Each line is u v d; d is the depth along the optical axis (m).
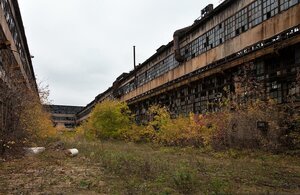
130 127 36.38
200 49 29.31
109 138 35.94
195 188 8.93
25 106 19.05
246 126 18.36
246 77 20.98
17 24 32.25
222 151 18.48
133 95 49.44
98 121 36.75
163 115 29.45
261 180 10.28
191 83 30.12
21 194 8.23
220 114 21.03
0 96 16.72
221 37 25.77
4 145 15.69
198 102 29.11
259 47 20.55
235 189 8.96
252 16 21.78
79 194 8.31
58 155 16.97
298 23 17.58
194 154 18.78
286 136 16.86
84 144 25.36
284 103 18.39
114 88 60.09
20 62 32.97
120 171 11.64
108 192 8.58
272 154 16.31
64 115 130.25
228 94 22.59
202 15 30.80
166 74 36.94
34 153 17.22
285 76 18.39
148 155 17.91
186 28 33.22
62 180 10.26
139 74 47.38
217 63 26.33
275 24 19.45
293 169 12.47
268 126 17.39
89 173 11.61
